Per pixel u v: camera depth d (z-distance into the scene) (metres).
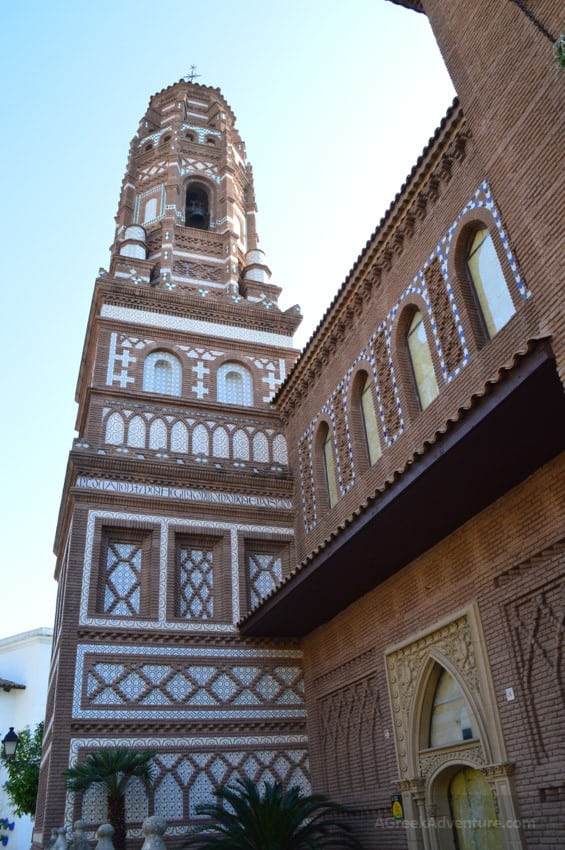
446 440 9.61
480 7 10.31
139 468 17.88
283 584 14.29
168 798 14.73
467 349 12.34
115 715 15.11
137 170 26.56
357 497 15.69
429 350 13.63
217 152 27.19
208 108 29.12
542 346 8.13
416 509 11.09
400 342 14.77
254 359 21.47
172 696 15.73
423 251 14.09
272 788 13.70
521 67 9.27
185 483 18.23
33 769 26.61
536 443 9.62
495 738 10.23
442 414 12.84
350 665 14.91
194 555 17.86
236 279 23.62
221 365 21.08
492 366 11.59
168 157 25.80
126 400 19.12
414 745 12.24
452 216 13.16
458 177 13.05
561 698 9.36
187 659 16.25
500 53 9.75
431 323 13.56
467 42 10.53
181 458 18.56
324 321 17.61
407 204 14.48
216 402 19.97
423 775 12.02
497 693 10.40
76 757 14.48
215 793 13.13
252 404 20.78
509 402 8.69
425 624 12.34
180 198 25.44
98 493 17.19
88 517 16.92
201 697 15.95
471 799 11.23
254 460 19.64
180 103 27.77
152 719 15.32
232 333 21.67
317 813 14.90
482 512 11.29
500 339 11.47
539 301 8.41
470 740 10.88
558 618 9.58
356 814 13.98
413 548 12.55
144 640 16.11
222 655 16.56
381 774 13.33
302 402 19.44
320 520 17.41
